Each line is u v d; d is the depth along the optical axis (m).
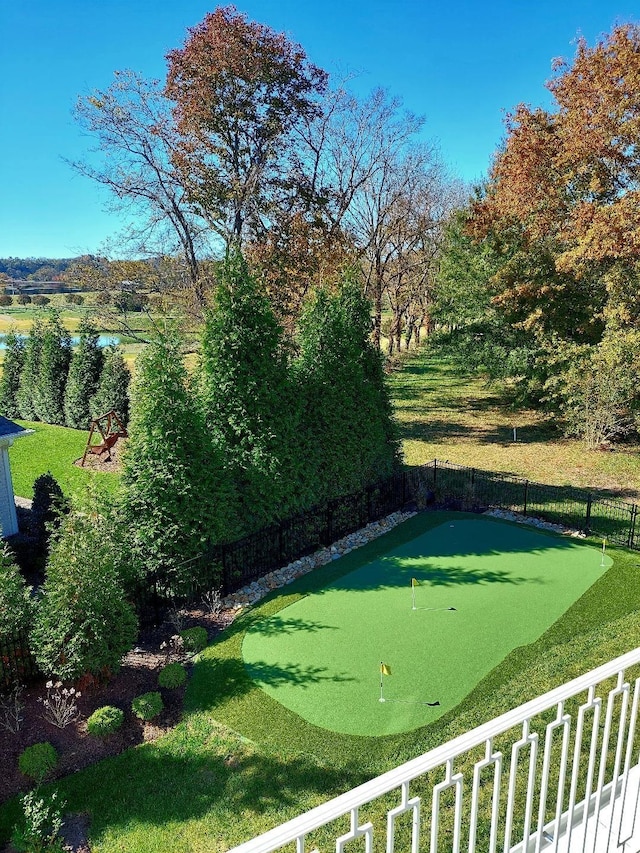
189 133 18.12
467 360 22.98
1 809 5.51
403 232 32.00
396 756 5.91
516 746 3.01
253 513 10.61
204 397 10.47
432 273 37.53
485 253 21.28
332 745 6.17
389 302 40.66
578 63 16.83
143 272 19.98
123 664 7.80
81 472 16.77
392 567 10.50
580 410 18.72
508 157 18.97
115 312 20.38
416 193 30.72
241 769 5.89
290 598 9.38
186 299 19.47
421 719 6.54
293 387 11.26
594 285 19.23
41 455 18.67
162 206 18.91
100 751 6.28
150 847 5.03
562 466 16.91
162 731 6.57
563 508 13.34
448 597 9.37
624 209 15.70
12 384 25.48
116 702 7.06
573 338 20.38
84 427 22.48
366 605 9.14
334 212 24.83
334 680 7.29
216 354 10.36
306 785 5.62
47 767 5.93
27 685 7.35
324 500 11.93
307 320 12.27
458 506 13.63
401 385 30.59
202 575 9.44
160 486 9.09
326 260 19.56
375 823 4.83
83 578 6.98
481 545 11.44
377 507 13.00
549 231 18.89
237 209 18.61
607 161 17.28
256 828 5.14
